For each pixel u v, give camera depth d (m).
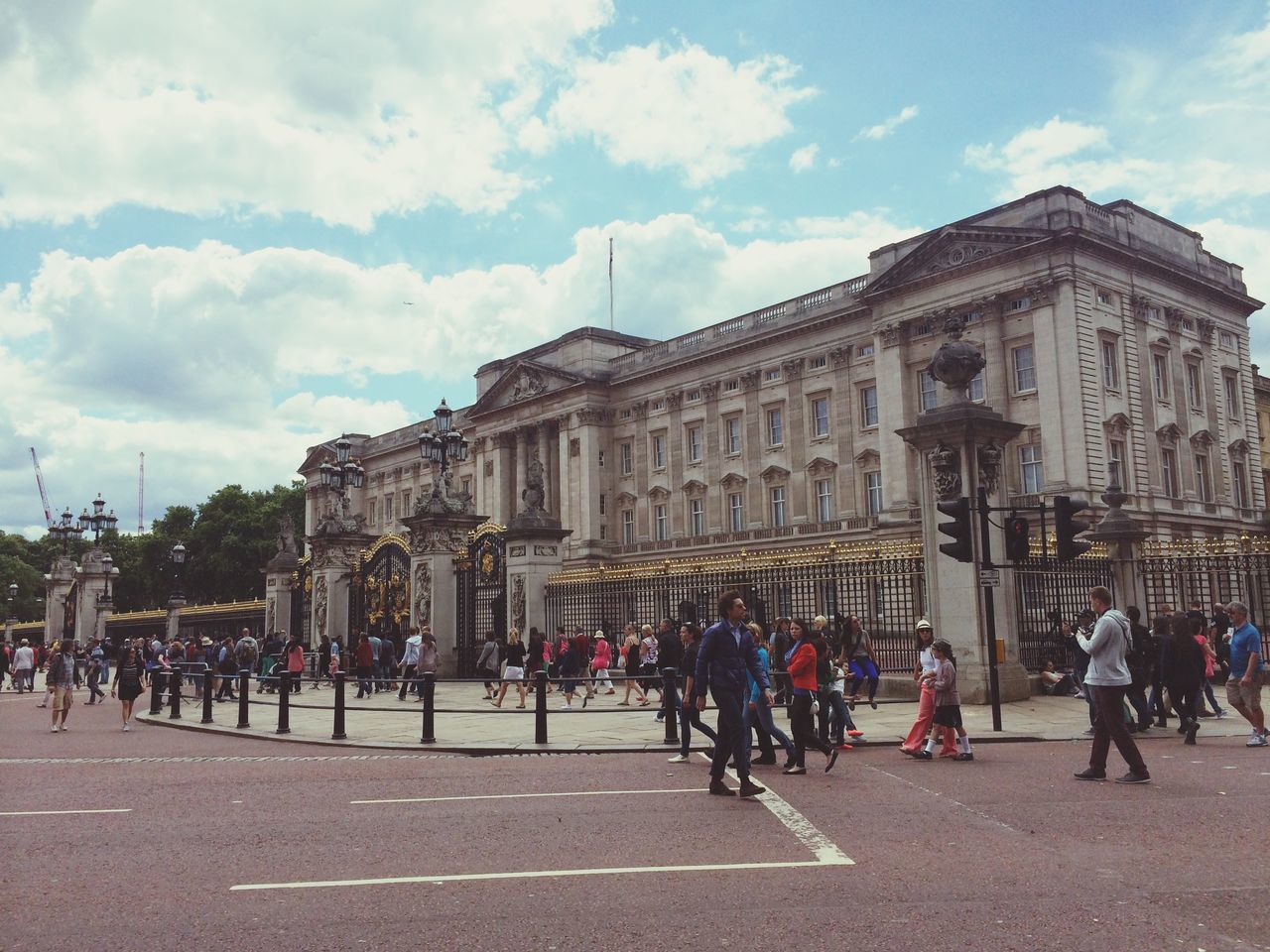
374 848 9.11
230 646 32.12
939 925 6.57
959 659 20.34
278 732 20.27
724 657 11.64
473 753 16.58
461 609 31.94
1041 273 55.66
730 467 78.00
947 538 20.84
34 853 9.25
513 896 7.40
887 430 62.94
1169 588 29.83
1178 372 61.47
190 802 12.04
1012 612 20.81
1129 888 7.32
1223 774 12.12
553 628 29.66
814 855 8.47
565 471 88.50
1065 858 8.19
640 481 85.12
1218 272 66.69
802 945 6.23
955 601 20.52
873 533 63.00
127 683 23.44
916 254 61.22
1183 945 6.13
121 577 128.75
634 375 84.88
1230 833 8.93
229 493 120.81
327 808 11.30
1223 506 62.53
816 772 13.36
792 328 72.81
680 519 81.31
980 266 58.12
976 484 20.55
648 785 12.43
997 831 9.21
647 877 7.86
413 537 33.06
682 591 26.64
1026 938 6.30
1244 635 14.75
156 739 20.66
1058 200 56.00
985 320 58.12
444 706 26.27
